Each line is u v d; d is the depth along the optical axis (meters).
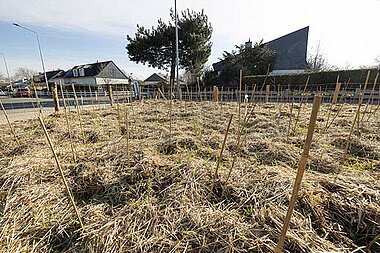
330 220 1.18
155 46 15.24
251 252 1.00
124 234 1.15
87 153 2.20
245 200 1.36
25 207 1.35
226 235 1.09
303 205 1.26
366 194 1.31
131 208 1.36
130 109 5.93
